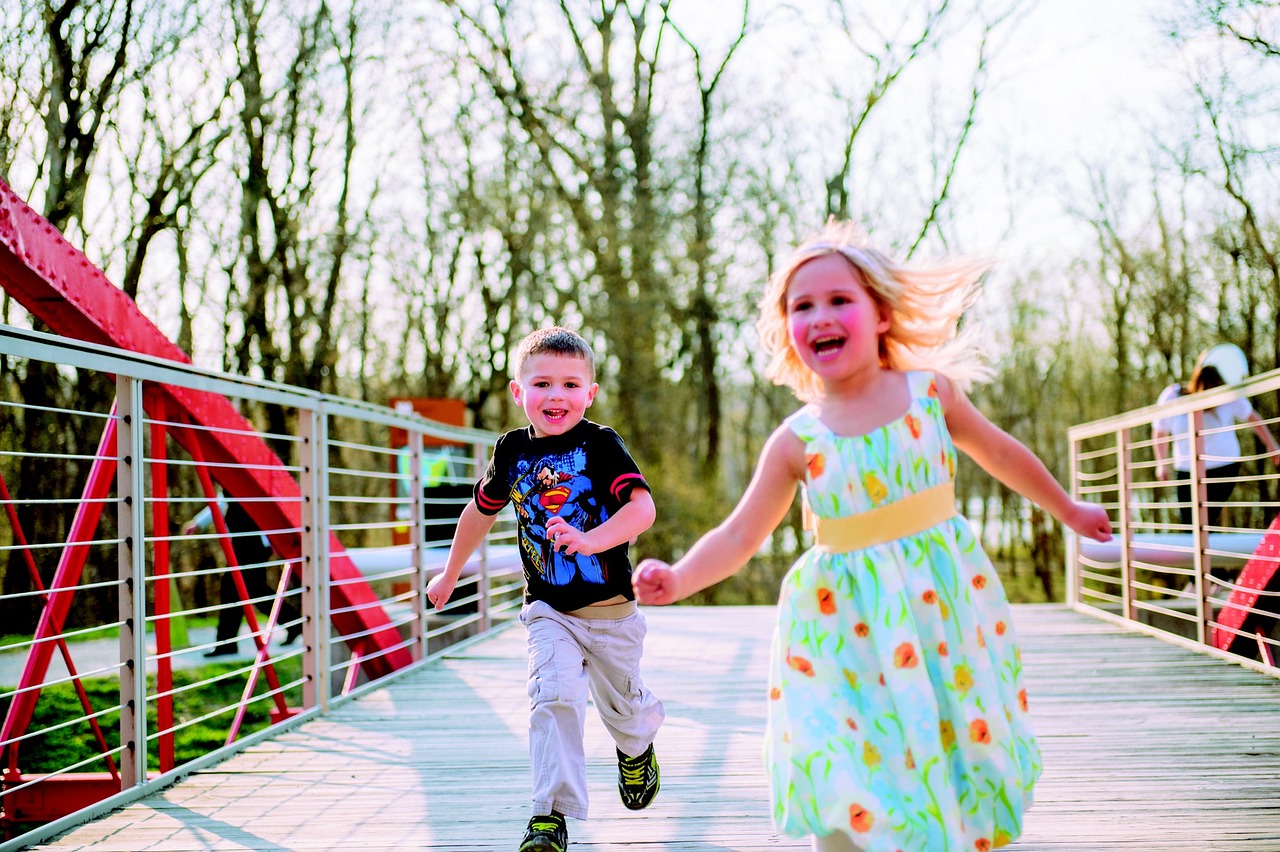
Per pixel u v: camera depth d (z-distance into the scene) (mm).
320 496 4309
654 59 15242
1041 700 4176
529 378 2617
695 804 2867
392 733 3848
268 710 8086
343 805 2938
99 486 3686
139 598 3078
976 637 1836
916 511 1873
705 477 15875
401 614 8148
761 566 15945
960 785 1778
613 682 2551
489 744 3650
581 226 15117
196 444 4367
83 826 2770
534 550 2555
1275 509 12438
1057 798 2842
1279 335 13016
